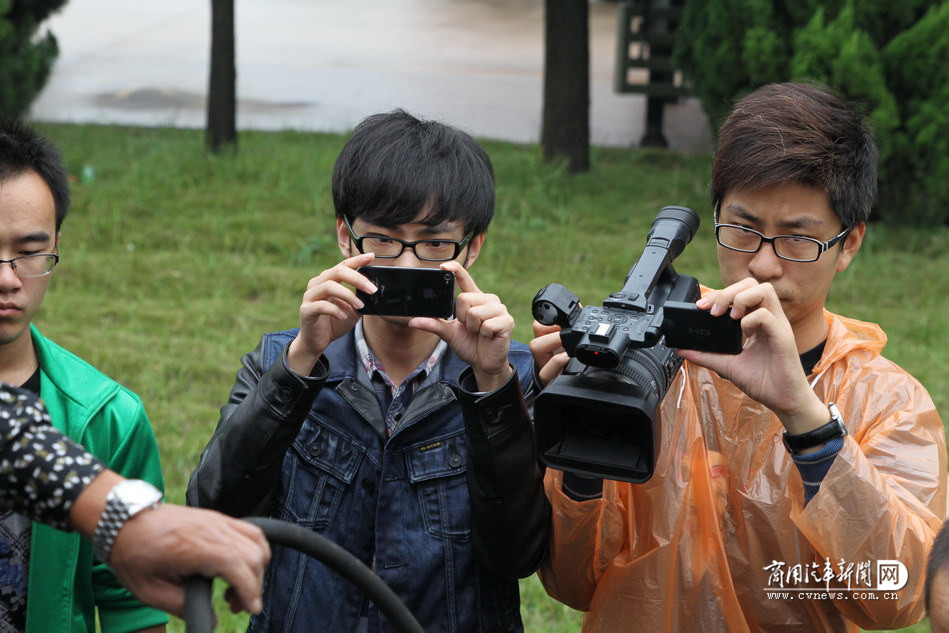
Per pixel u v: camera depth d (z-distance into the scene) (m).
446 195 2.37
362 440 2.44
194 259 7.32
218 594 4.05
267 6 18.98
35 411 1.62
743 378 2.09
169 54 15.22
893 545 2.06
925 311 6.81
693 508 2.29
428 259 2.39
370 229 2.40
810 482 2.10
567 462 2.13
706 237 7.83
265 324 6.44
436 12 19.17
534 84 14.30
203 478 2.35
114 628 2.52
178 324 6.37
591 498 2.27
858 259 7.57
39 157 2.31
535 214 8.18
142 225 7.80
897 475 2.18
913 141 7.71
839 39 7.46
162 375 5.69
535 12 19.52
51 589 2.30
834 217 2.21
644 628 2.28
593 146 10.73
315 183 8.57
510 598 2.47
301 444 2.44
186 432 5.17
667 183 9.11
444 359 2.50
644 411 1.97
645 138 11.27
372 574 1.68
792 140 2.18
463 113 12.39
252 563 1.51
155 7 18.59
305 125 11.47
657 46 11.05
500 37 17.38
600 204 8.48
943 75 7.48
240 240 7.57
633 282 2.19
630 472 2.08
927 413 2.27
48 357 2.42
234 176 8.74
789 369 2.04
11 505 1.60
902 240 7.90
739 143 2.24
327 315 2.23
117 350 5.94
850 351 2.31
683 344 2.09
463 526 2.40
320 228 7.81
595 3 19.39
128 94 12.83
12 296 2.21
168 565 1.51
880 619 2.15
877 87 7.48
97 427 2.42
